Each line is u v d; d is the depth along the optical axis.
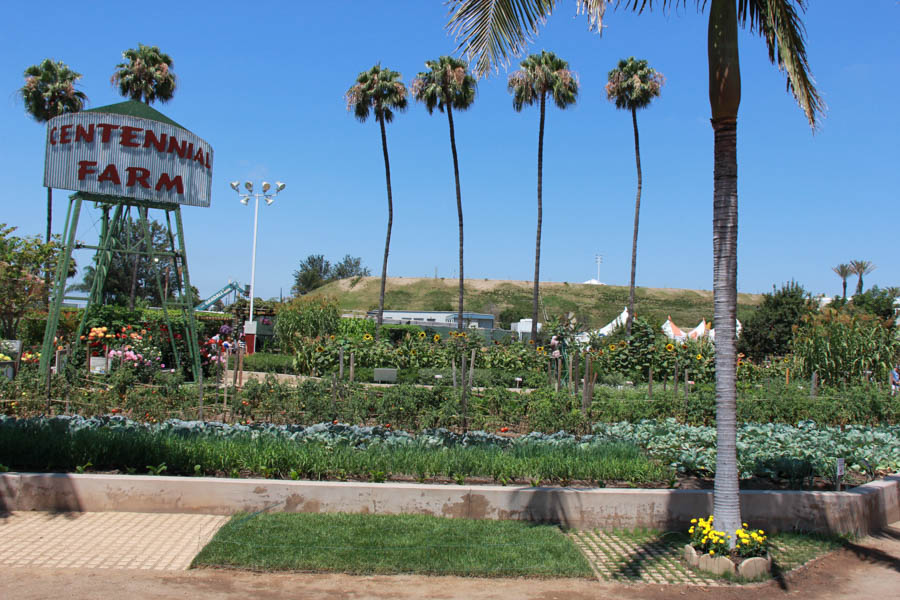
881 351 19.50
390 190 31.38
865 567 6.11
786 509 7.01
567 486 7.42
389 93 30.55
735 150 5.79
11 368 12.91
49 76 30.61
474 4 6.38
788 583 5.57
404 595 4.91
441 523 6.39
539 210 30.50
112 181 13.58
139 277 44.06
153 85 29.78
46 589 4.68
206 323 19.23
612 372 21.66
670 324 31.83
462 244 30.78
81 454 7.14
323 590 4.93
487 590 5.09
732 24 5.74
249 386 10.61
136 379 12.30
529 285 91.44
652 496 6.83
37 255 22.70
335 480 7.16
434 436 8.81
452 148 30.59
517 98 30.66
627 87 31.30
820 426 12.87
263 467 7.20
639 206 31.52
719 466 5.88
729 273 5.88
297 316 26.78
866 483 7.95
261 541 5.70
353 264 95.62
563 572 5.41
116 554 5.43
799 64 6.62
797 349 21.05
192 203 14.43
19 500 6.51
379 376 18.11
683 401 13.10
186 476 7.06
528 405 11.66
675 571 5.67
